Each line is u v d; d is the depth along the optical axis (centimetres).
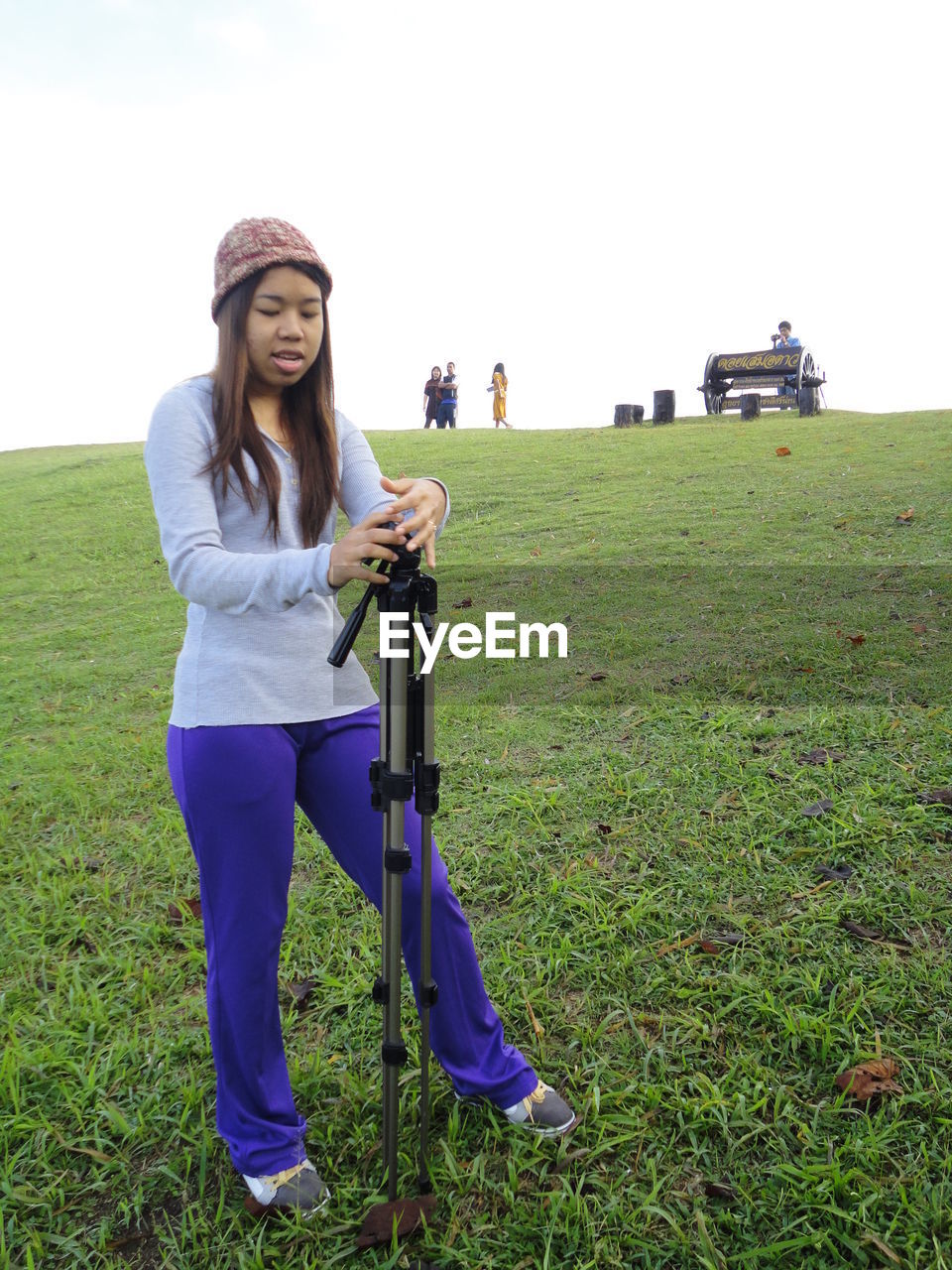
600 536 771
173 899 346
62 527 1117
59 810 432
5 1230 212
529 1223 203
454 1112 229
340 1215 207
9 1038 273
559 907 312
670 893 314
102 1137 236
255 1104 207
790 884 310
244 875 196
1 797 450
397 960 194
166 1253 204
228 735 193
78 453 1845
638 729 439
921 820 330
